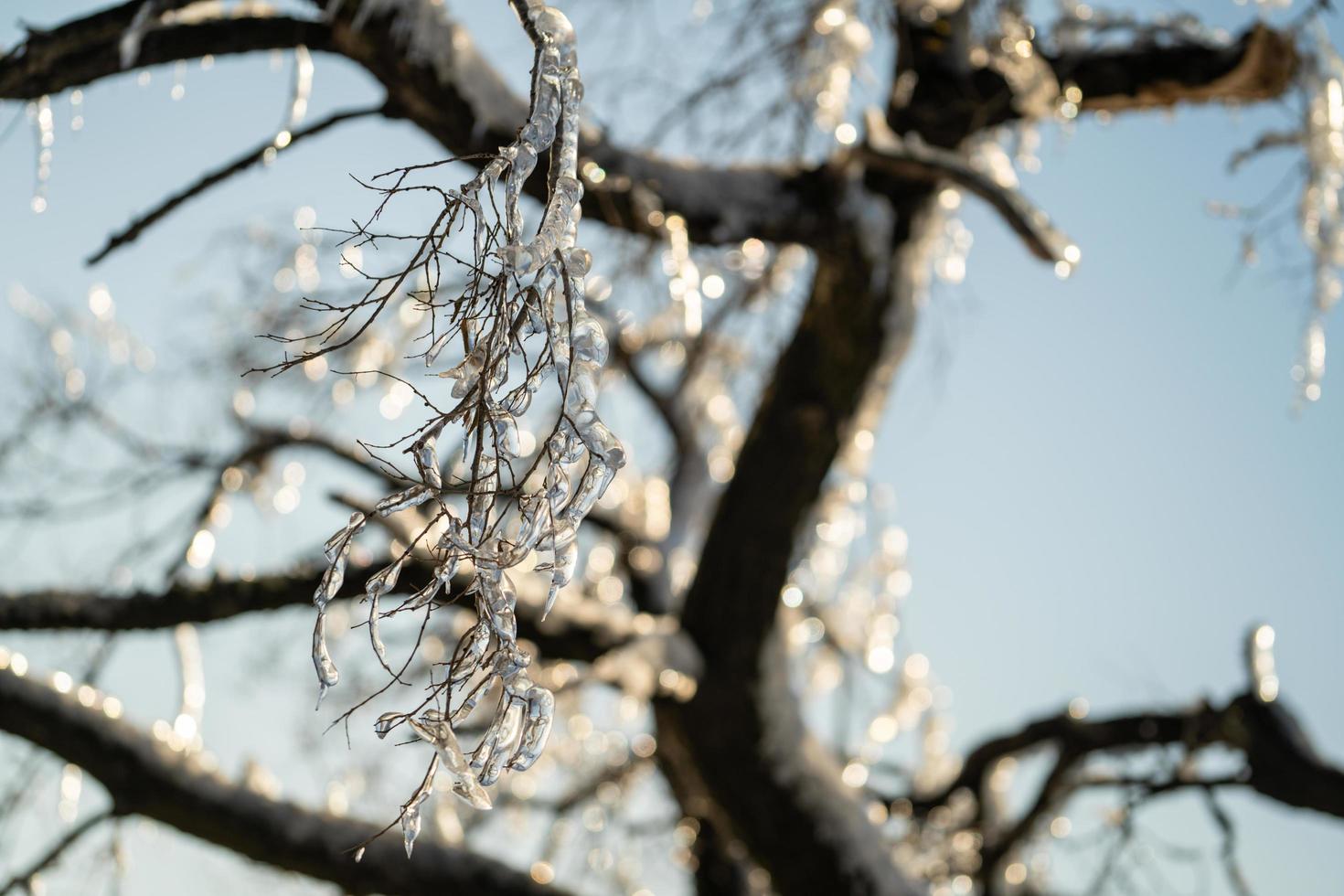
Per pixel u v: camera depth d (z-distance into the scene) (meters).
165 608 8.70
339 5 6.34
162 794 8.85
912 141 8.33
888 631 13.17
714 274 9.97
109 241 6.50
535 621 9.17
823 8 8.55
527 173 2.07
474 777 1.93
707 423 13.43
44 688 8.77
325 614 1.97
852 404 9.26
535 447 7.72
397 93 6.69
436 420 2.06
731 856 11.79
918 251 8.80
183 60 6.38
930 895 10.35
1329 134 8.74
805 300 9.34
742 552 9.55
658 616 12.50
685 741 9.94
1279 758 11.72
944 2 8.90
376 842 9.22
